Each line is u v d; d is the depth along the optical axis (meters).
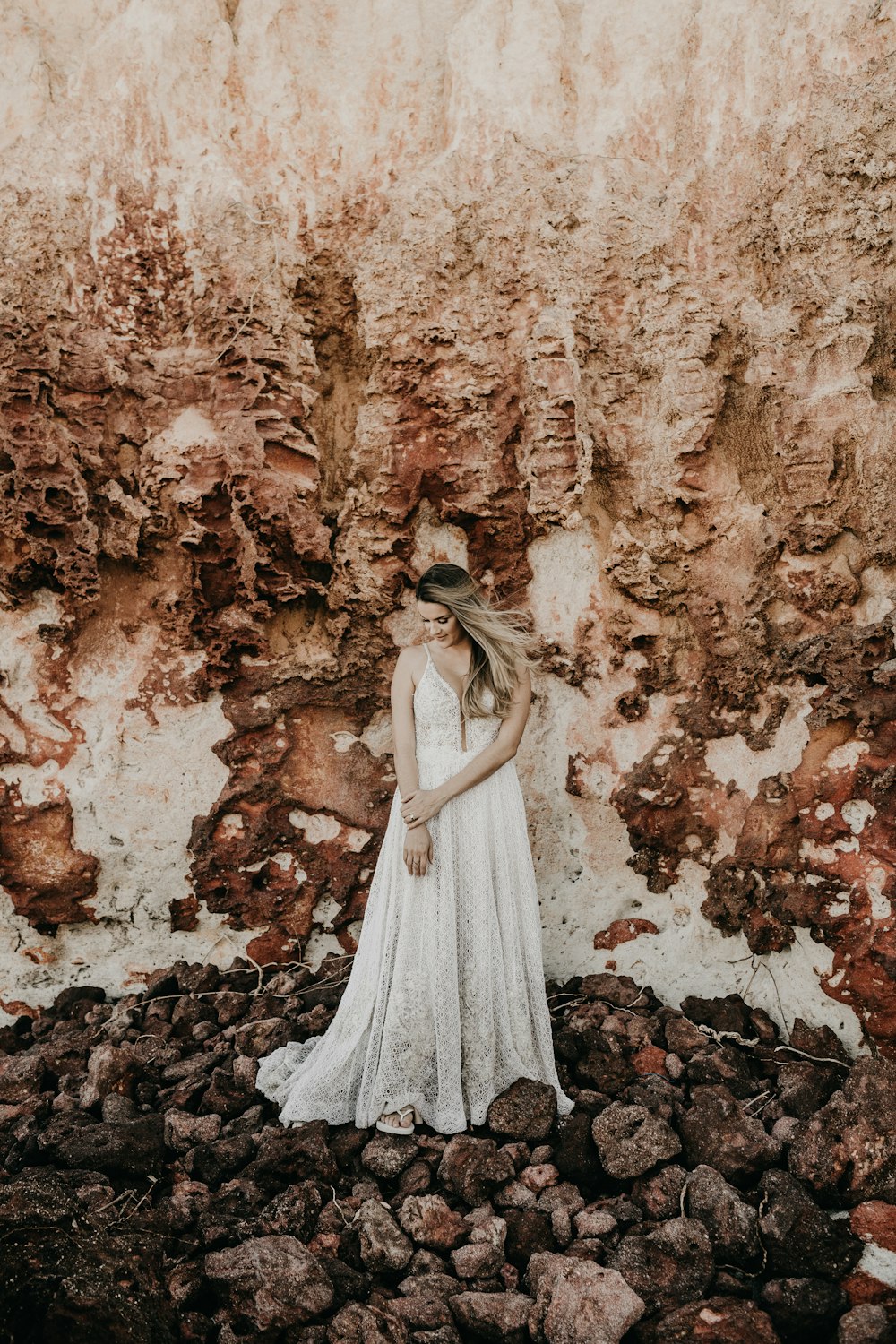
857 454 3.49
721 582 3.78
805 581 3.60
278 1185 2.78
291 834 3.90
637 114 3.99
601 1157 2.88
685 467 3.77
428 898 3.01
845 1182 2.75
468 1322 2.36
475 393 3.84
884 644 3.38
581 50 4.11
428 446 3.88
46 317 3.68
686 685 3.86
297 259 3.96
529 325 3.89
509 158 3.93
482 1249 2.54
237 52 4.09
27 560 3.62
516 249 3.90
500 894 3.12
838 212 3.58
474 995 3.04
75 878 3.79
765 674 3.66
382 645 3.96
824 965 3.47
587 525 3.90
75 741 3.78
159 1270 2.33
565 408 3.78
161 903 3.88
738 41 3.85
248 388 3.74
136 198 3.85
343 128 4.11
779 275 3.71
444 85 4.14
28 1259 2.14
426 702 3.10
